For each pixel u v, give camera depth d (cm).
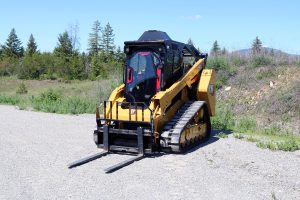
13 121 1600
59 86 4181
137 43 1057
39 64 6169
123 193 708
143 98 1051
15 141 1174
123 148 998
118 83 2561
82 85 3694
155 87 1045
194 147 1078
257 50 2616
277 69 2319
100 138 1048
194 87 1181
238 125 1525
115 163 914
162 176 805
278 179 781
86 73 5956
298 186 739
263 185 745
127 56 1080
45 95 2525
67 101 2184
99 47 8894
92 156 952
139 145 975
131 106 1039
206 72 1205
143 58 1061
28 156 984
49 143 1142
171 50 1078
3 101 2625
